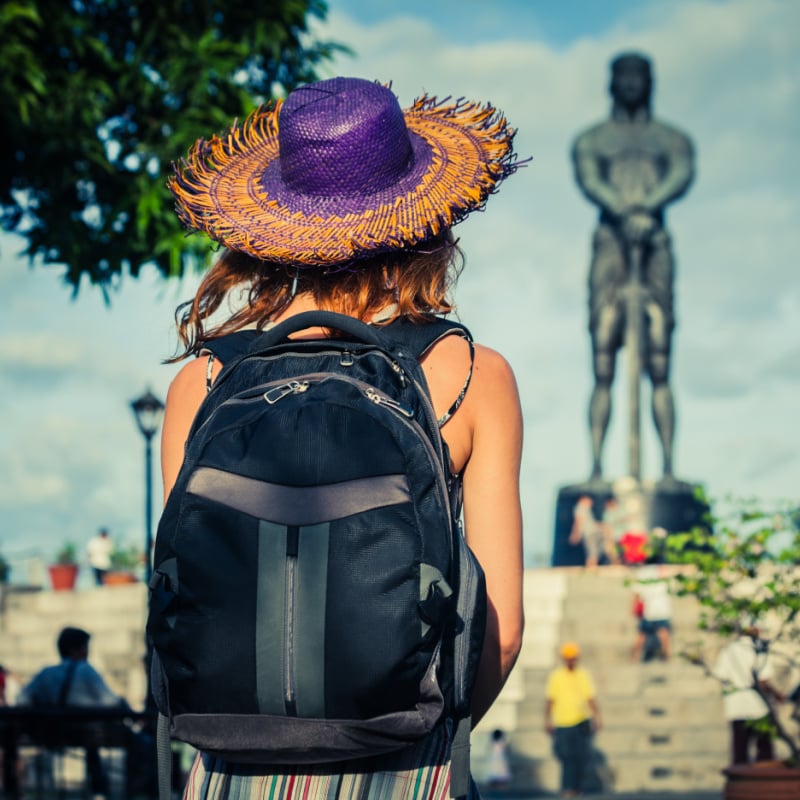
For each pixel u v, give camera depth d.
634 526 25.64
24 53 9.86
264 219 2.21
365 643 1.80
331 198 2.21
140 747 10.68
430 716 1.86
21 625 29.20
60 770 10.62
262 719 1.85
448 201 2.20
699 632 22.28
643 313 26.30
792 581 9.95
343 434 1.90
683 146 26.56
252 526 1.85
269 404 1.97
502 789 20.22
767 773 9.70
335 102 2.22
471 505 2.16
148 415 17.94
